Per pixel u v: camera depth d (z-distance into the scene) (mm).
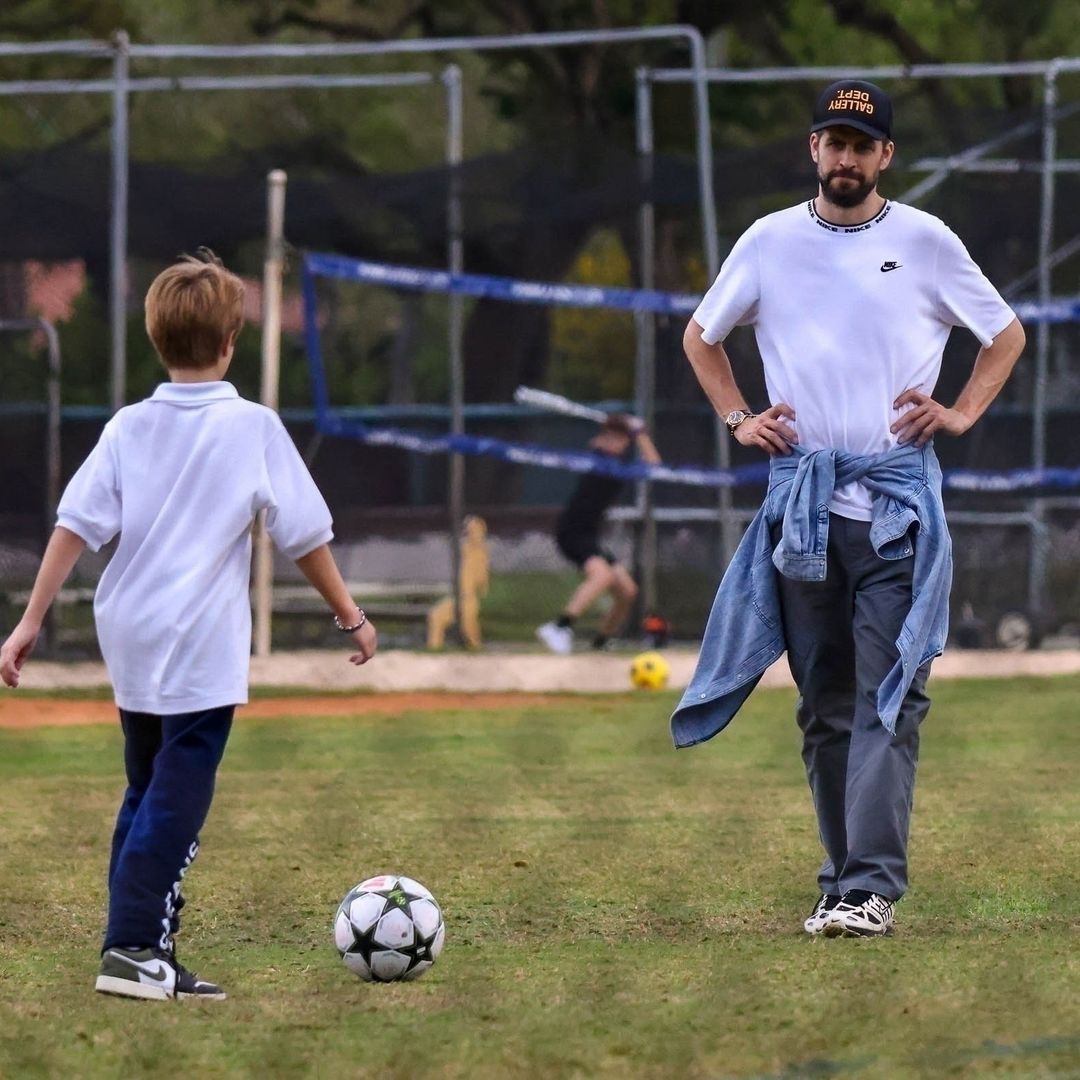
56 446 46906
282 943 16781
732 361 46094
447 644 49000
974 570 47625
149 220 45812
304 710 38812
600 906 18422
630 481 48375
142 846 14367
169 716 14703
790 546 17344
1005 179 46469
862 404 17547
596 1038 12734
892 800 17031
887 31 70875
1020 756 30938
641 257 46719
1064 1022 12891
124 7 77125
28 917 18031
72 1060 12312
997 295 17719
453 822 24234
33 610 14703
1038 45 76312
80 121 72062
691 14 69688
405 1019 13516
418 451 48750
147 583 14648
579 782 28453
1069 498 47156
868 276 17500
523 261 47406
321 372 46375
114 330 45688
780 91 69750
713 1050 12273
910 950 15883
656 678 42781
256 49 44875
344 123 79812
